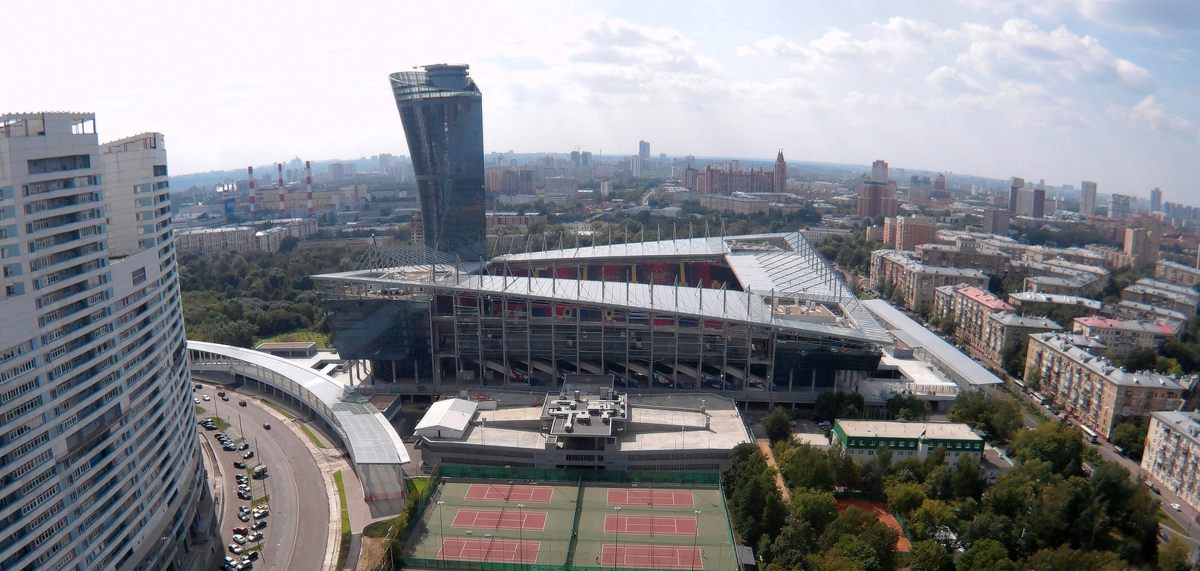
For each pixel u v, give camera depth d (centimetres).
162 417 18112
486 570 18150
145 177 17900
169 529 18300
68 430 14462
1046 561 17600
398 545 18438
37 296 13788
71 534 14538
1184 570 18075
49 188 14175
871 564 17312
